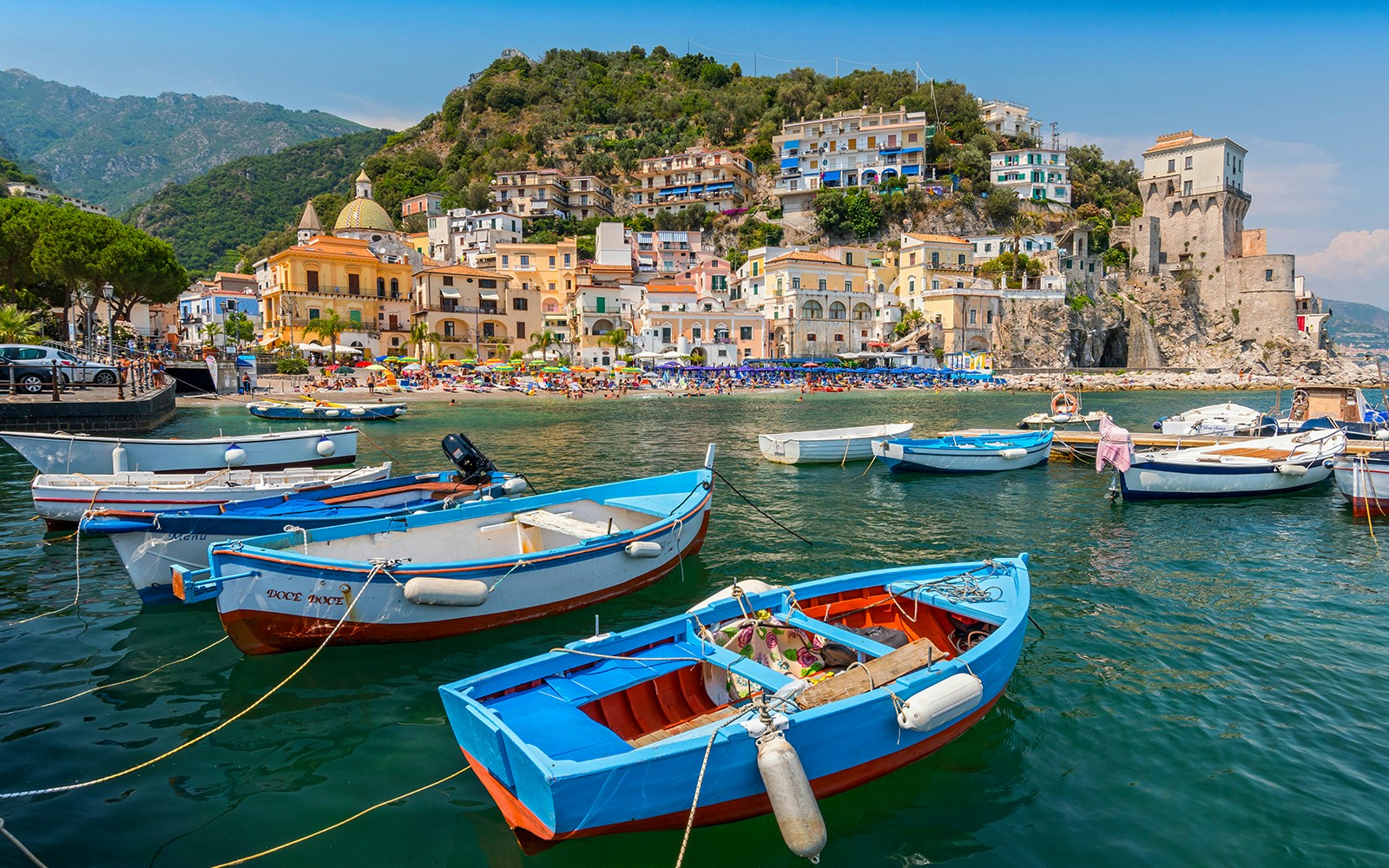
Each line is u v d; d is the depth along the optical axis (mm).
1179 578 14805
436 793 7637
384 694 9609
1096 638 11648
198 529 12445
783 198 128125
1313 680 10242
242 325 80000
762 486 24812
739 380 82125
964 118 139375
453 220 115375
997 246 110500
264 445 24688
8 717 8961
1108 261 115625
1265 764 8258
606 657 7863
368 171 149875
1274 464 23047
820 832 6223
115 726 8820
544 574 11672
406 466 28344
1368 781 7941
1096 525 19422
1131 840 7047
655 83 171875
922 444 28766
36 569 14367
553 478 25422
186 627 11711
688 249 117688
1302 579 14766
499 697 7242
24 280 54156
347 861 6625
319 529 11242
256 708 9250
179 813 7234
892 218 119375
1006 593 10109
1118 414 56281
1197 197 116625
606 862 6637
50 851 6625
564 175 131000
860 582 10242
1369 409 34438
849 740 7203
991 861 6750
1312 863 6758
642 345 88250
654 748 6168
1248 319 111562
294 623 10000
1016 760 8305
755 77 167875
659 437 38375
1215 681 10188
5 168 153625
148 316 79000
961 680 7750
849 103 139125
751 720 6594
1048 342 98438
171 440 22422
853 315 95125
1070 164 138875
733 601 9109
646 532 13211
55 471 20375
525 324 91062
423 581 10328
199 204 189125
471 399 63531
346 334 79500
